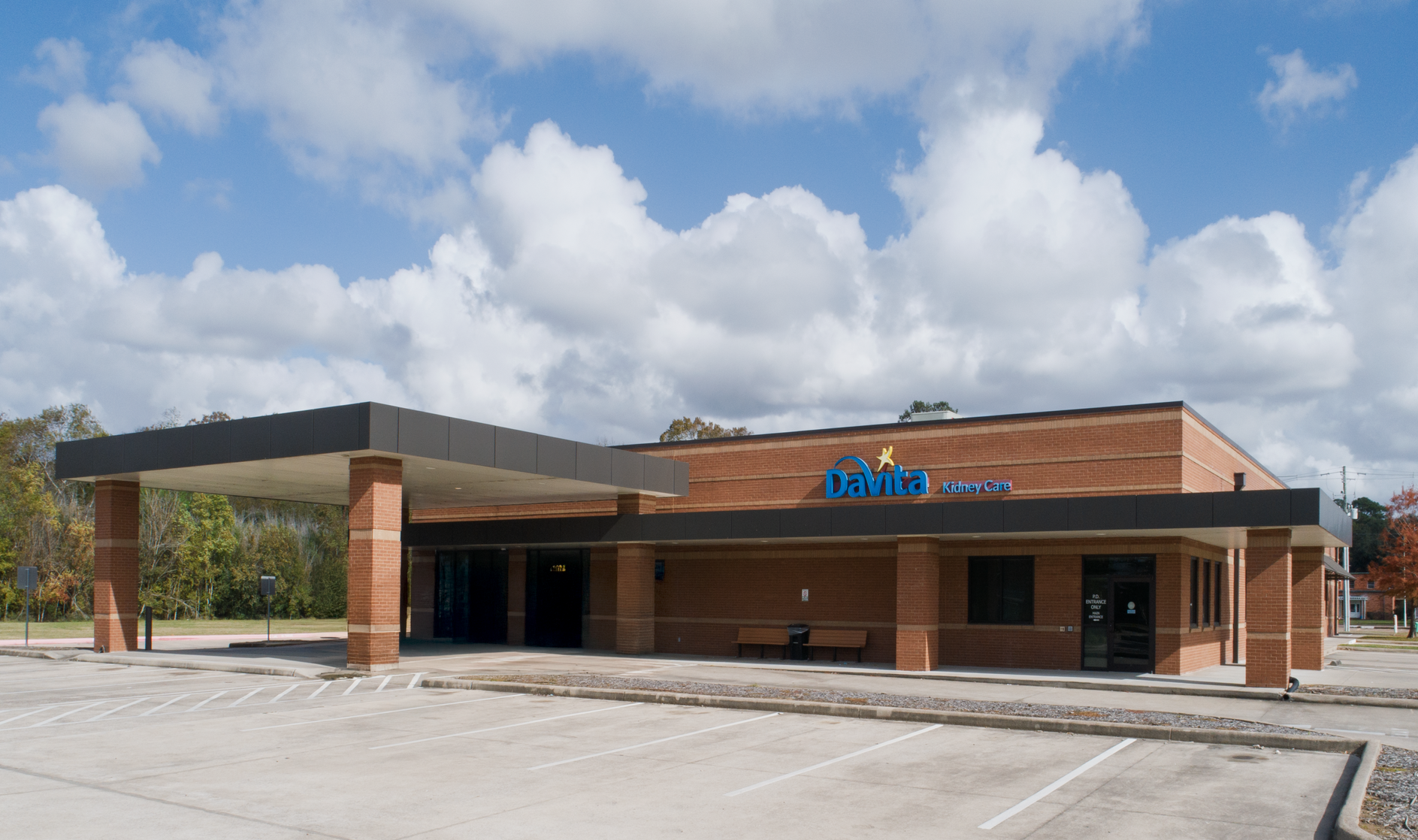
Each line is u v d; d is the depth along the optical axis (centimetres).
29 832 913
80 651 2939
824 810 1023
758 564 3036
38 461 6544
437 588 3819
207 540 6156
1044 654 2567
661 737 1474
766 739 1458
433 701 1884
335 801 1046
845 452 2964
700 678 2253
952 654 2683
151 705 1819
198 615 6069
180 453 2566
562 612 3403
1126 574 2502
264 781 1143
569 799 1061
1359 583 11050
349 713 1722
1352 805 998
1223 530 2242
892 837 922
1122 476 2544
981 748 1395
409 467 2492
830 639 2855
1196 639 2611
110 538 2859
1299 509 2078
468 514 3834
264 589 3634
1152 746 1409
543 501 3472
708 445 3209
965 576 2689
